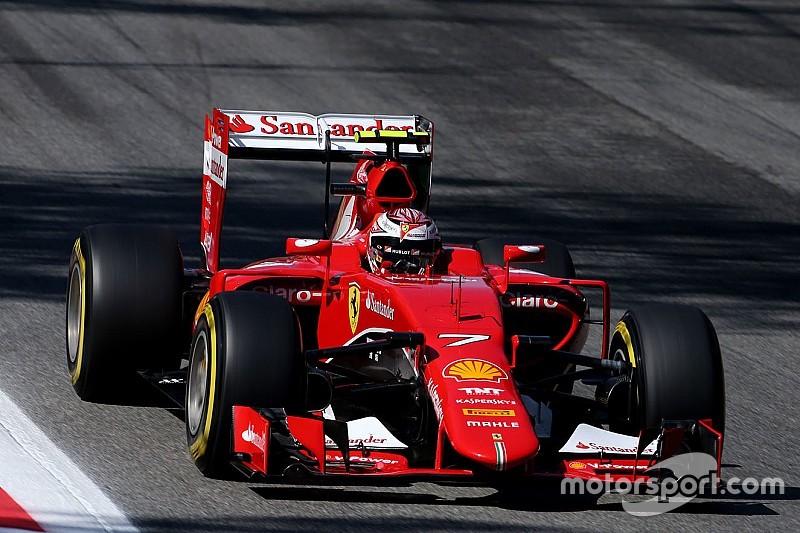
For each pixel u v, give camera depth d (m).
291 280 26.28
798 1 101.38
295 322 22.86
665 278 44.50
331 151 29.70
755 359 34.97
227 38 79.75
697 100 75.31
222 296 23.08
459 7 92.50
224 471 22.77
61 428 25.33
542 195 56.09
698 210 55.78
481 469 22.59
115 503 21.42
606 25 90.75
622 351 24.58
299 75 73.25
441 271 26.83
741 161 64.69
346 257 26.98
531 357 27.03
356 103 68.94
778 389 32.06
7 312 34.16
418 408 24.08
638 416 23.61
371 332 24.94
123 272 26.66
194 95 67.75
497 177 58.38
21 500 21.22
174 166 56.09
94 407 26.91
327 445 22.70
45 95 65.19
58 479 22.38
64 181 52.31
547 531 21.34
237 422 21.97
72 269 28.39
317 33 82.94
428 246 25.84
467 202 53.91
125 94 66.69
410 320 23.62
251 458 21.77
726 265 47.12
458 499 22.67
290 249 24.73
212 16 84.56
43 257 40.88
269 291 26.08
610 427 25.11
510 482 23.72
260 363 22.09
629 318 24.58
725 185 60.38
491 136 65.19
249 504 21.77
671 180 60.38
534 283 26.55
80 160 55.75
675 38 88.81
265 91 69.56
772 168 63.94
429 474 21.39
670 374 23.22
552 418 26.33
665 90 76.81
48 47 73.81
